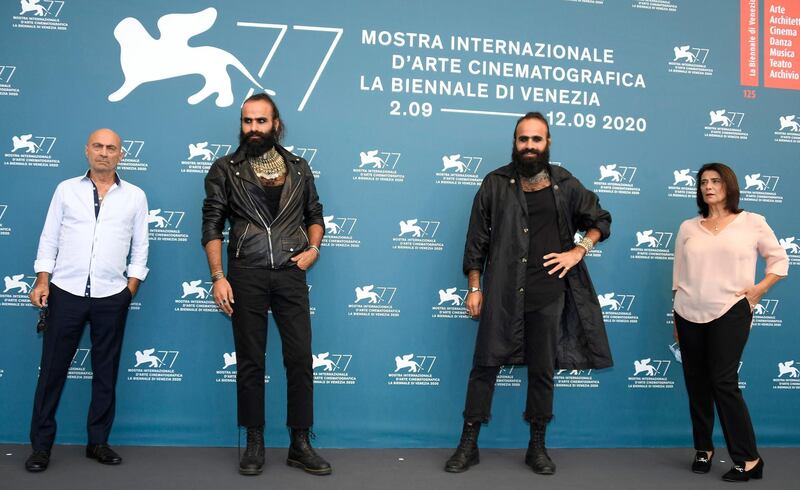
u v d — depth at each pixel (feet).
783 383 11.67
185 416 10.66
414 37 11.43
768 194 11.97
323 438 10.84
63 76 10.73
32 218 10.57
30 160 10.61
